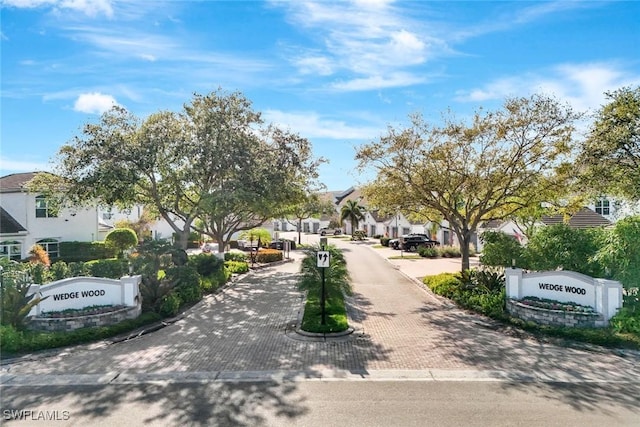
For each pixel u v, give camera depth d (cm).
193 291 1864
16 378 1038
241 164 2308
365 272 2872
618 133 1694
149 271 1792
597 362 1118
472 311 1670
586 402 893
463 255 2092
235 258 3344
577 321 1341
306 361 1145
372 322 1535
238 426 802
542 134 1827
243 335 1383
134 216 4919
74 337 1282
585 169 1827
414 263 3300
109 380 1023
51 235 3178
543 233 1650
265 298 1966
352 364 1121
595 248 1513
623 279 1372
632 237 1341
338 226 7938
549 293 1499
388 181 2073
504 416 835
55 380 1025
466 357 1166
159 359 1163
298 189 2775
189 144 2252
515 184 1950
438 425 802
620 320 1280
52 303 1407
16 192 3033
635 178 1723
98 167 2106
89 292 1481
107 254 3288
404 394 938
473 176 1934
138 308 1549
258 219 3819
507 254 1780
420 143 1966
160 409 874
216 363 1132
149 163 2177
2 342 1197
